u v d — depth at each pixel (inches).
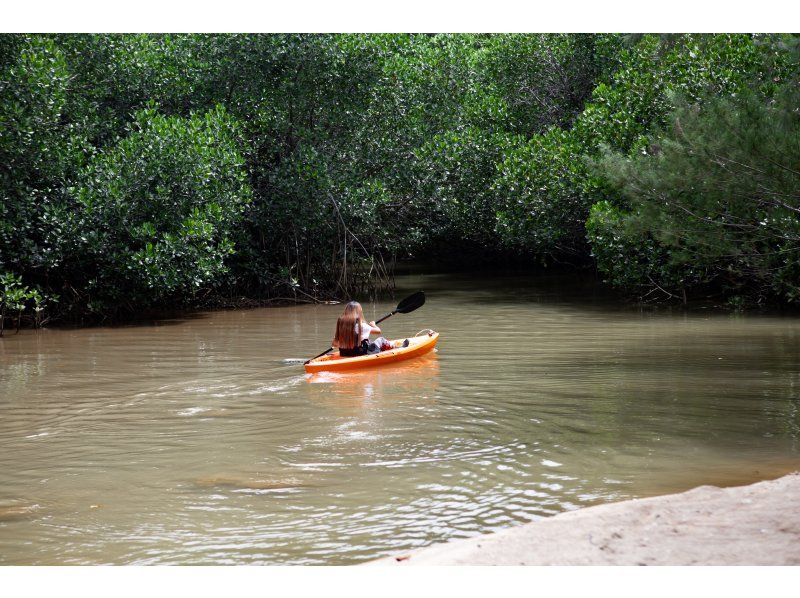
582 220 850.8
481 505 193.8
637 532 159.9
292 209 759.7
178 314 679.1
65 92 663.8
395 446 247.9
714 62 683.4
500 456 234.8
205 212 629.0
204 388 346.0
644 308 643.5
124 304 644.7
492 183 922.7
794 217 519.5
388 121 837.8
